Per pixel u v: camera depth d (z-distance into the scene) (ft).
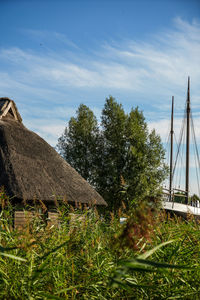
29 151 43.16
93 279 9.32
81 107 89.92
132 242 7.00
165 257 9.95
